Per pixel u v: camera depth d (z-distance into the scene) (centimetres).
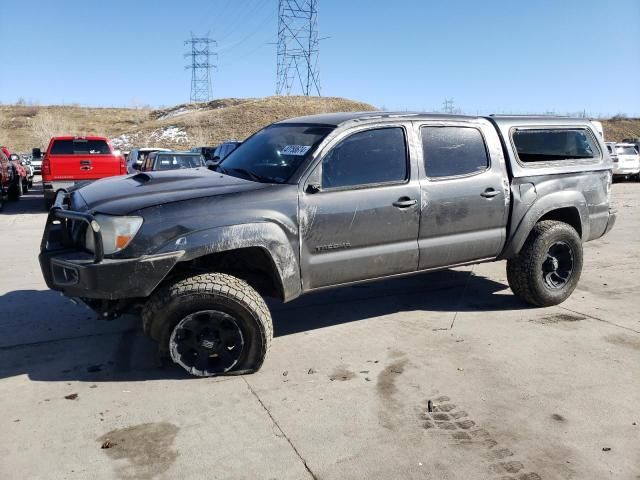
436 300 601
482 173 512
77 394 384
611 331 507
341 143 444
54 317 540
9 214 1354
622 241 955
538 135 564
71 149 1413
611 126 6625
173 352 399
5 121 6781
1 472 297
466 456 314
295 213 416
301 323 530
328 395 384
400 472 299
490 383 403
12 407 365
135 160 1830
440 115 502
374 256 457
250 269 441
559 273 575
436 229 486
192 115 6738
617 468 304
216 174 463
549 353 456
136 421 349
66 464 305
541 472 300
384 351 461
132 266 372
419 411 363
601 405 371
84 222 402
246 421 350
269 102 6888
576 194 572
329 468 303
